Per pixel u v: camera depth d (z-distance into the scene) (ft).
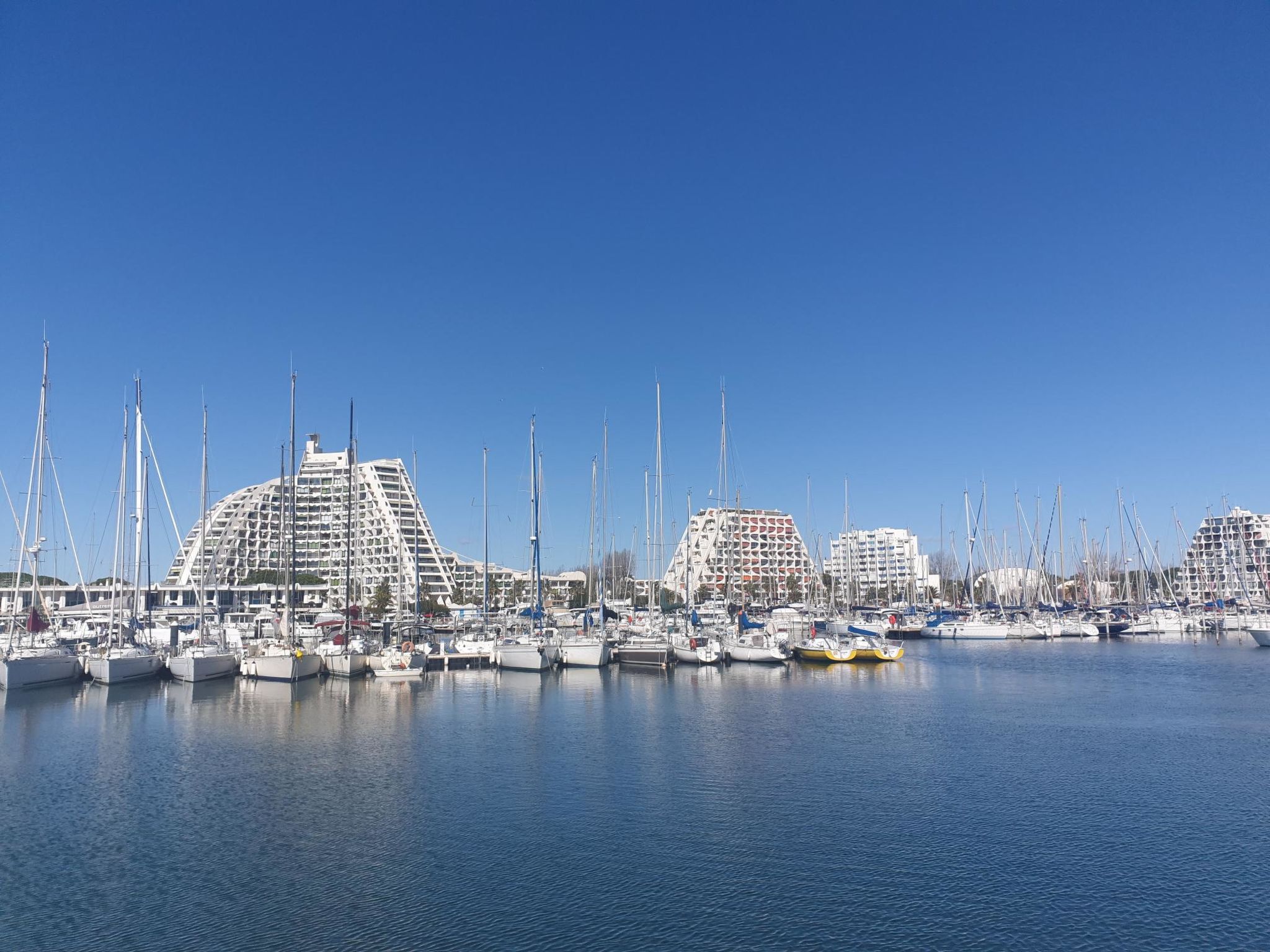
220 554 598.34
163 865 86.48
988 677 247.91
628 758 132.05
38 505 234.17
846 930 71.61
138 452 257.55
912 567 630.33
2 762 132.16
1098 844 91.71
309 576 606.55
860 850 89.92
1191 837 93.81
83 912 75.77
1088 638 412.77
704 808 104.58
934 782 116.98
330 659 249.14
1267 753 135.44
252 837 94.84
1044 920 73.31
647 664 265.75
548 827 97.55
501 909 75.82
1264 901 76.95
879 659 287.69
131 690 220.23
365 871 84.64
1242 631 421.59
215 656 235.40
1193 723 163.63
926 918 73.77
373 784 116.88
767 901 77.15
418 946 69.10
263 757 134.31
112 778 121.39
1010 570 535.60
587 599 387.14
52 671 226.38
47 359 236.63
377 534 650.84
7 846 92.32
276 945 69.46
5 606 310.04
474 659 270.87
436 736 152.05
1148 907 75.72
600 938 70.28
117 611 294.66
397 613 346.33
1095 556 568.00
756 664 278.87
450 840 93.35
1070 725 161.48
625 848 90.43
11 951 68.64
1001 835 94.38
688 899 77.56
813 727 159.43
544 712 179.52
